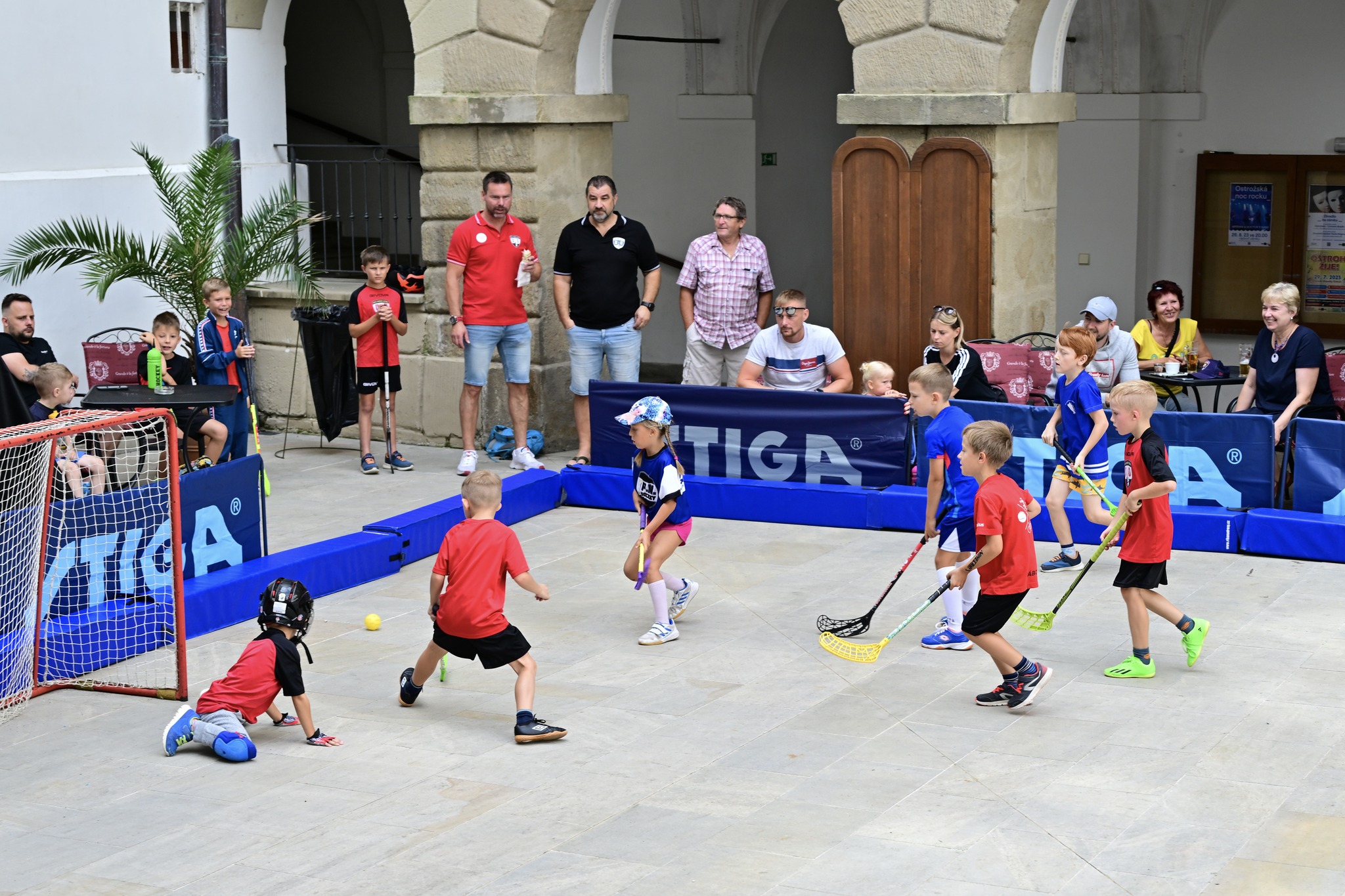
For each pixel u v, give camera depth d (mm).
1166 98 15953
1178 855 5352
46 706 7539
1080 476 9102
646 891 5164
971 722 6867
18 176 12695
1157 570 7266
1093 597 8805
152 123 14102
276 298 14172
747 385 11211
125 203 13797
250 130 15102
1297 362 9680
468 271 12133
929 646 8031
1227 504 9758
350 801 6152
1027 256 11953
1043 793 5988
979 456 6879
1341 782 6016
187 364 11617
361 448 12547
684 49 17391
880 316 12078
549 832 5754
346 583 9500
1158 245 16328
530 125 12930
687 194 17797
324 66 19906
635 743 6750
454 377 13492
